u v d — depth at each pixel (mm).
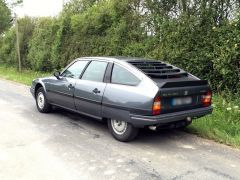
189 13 10250
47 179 4586
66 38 16469
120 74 6227
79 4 17156
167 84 5621
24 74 18781
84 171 4852
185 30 9883
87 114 6844
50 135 6551
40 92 8414
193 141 6277
